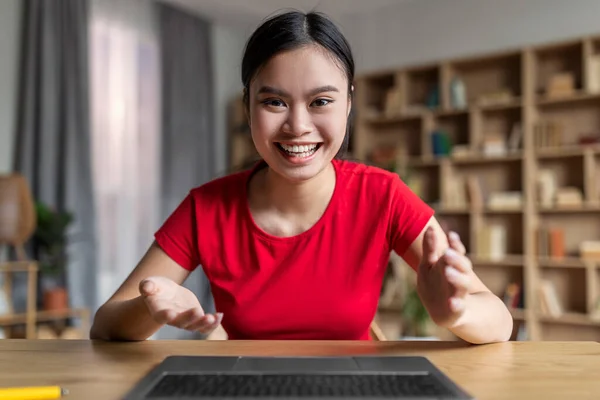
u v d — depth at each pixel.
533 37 4.33
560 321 4.13
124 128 4.57
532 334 4.02
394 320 4.68
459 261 0.73
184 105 4.99
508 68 4.45
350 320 1.09
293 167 0.97
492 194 4.36
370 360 0.69
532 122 4.15
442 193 4.47
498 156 4.21
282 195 1.08
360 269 1.09
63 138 4.02
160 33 4.84
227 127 5.64
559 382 0.65
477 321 0.82
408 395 0.55
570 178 4.17
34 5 3.92
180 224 1.13
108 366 0.73
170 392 0.56
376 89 5.03
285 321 1.09
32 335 3.45
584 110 4.14
